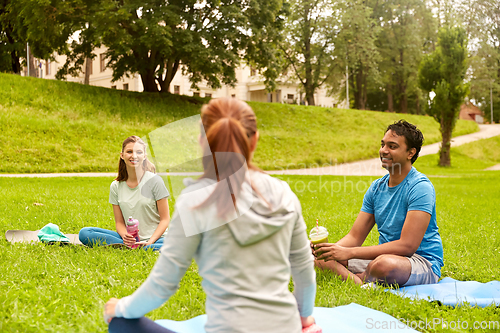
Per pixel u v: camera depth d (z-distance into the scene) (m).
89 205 8.47
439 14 43.84
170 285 1.70
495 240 5.95
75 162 16.92
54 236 5.03
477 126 39.28
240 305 1.63
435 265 3.74
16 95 19.50
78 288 3.35
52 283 3.49
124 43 23.00
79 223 6.51
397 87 44.56
